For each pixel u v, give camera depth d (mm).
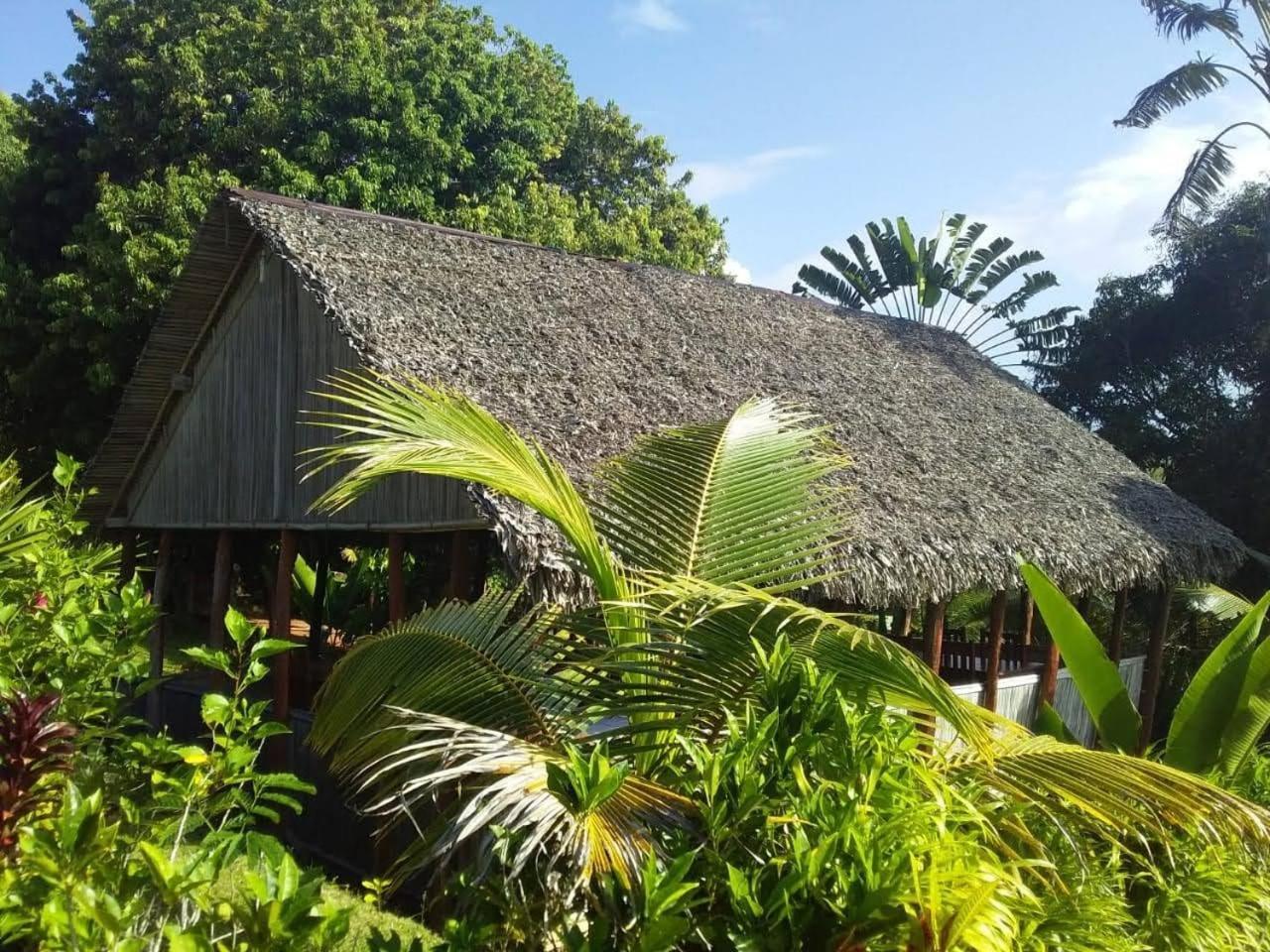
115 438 11398
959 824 3268
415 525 7934
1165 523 11789
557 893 2729
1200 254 18141
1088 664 6031
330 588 14555
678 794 3049
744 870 2789
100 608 3957
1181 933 4676
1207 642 16359
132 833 2656
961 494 9641
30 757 2330
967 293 21047
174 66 17312
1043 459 11969
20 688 3119
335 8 18844
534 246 11344
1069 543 9805
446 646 4156
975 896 2576
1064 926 3549
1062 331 20156
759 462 4344
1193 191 15117
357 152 18000
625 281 11578
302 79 17781
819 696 3119
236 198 9180
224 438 10438
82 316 15945
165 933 1930
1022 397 14078
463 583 7508
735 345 11047
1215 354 18359
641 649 3449
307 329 9344
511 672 3980
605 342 9602
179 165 17359
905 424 10883
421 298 8742
